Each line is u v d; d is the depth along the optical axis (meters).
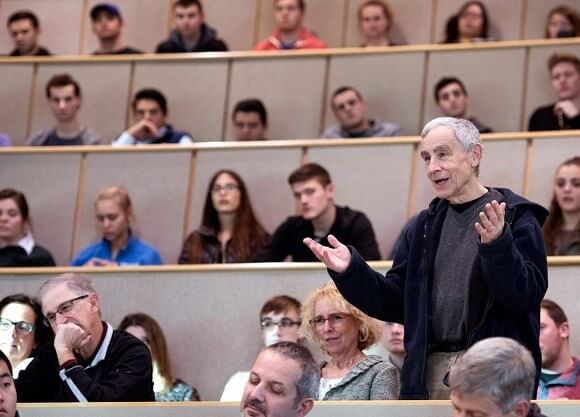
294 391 4.07
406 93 8.92
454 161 4.29
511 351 3.52
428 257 4.34
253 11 10.27
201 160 8.05
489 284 4.10
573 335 6.25
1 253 7.54
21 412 4.73
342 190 7.80
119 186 7.93
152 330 6.46
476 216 4.31
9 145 9.02
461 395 3.50
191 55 9.27
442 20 9.88
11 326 5.82
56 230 8.05
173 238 7.92
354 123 8.52
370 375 5.01
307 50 9.12
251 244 7.42
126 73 9.31
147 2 10.46
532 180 7.56
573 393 5.72
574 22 9.18
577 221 7.07
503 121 8.76
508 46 8.86
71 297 5.11
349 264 4.29
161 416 4.65
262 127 8.65
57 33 10.53
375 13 9.61
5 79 9.41
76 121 8.95
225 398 6.15
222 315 6.79
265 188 7.91
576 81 8.38
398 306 4.42
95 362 5.11
